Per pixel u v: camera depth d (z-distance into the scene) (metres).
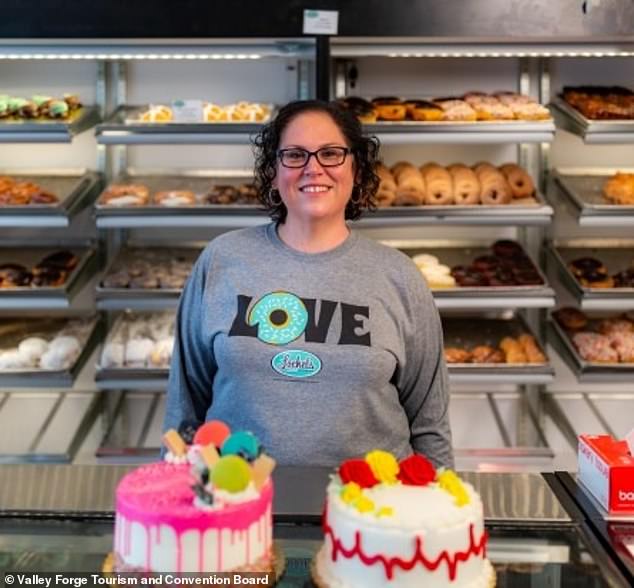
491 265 3.48
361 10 2.94
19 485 1.77
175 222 3.23
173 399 2.13
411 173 3.38
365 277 2.00
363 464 1.46
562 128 3.53
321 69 2.99
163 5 2.93
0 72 3.71
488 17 2.95
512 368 3.28
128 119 3.36
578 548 1.55
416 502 1.39
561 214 3.77
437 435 2.09
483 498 1.73
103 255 3.77
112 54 3.06
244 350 1.94
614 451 1.71
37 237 3.77
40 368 3.26
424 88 3.72
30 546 1.55
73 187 3.50
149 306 3.29
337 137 1.97
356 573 1.35
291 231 2.03
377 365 1.94
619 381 3.29
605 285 3.38
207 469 1.40
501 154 3.76
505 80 3.72
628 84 3.73
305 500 1.69
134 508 1.38
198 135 3.16
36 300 3.25
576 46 3.10
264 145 2.05
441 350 2.10
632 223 3.23
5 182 3.39
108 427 3.72
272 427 1.93
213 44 3.05
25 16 2.93
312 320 1.95
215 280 2.04
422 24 2.96
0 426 3.70
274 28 2.94
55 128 3.15
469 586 1.35
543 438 3.55
